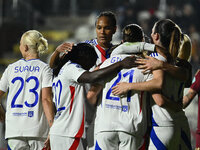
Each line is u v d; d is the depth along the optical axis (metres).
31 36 18.88
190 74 18.44
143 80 16.42
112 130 16.17
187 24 55.56
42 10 65.06
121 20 54.78
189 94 19.25
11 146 18.50
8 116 18.41
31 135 18.06
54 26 62.22
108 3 61.56
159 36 17.03
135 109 16.28
